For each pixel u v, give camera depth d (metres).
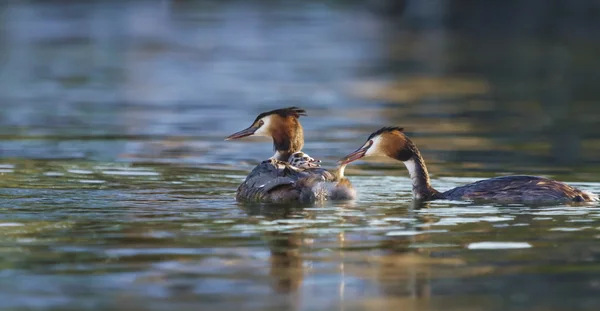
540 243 10.27
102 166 15.70
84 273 9.09
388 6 59.28
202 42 43.94
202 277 8.98
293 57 37.94
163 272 9.13
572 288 8.64
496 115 23.20
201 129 20.73
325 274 9.11
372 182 14.54
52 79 30.86
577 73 31.75
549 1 50.03
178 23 53.81
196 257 9.67
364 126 21.36
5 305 8.14
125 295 8.43
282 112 14.09
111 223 11.16
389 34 47.41
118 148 17.89
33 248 9.99
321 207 12.25
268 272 9.16
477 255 9.79
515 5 51.31
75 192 13.21
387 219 11.49
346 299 8.38
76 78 31.16
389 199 12.92
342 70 33.44
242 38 45.75
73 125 21.14
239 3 67.81
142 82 30.17
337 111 23.95
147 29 50.28
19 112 23.30
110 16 58.25
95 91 27.92
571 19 48.62
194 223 11.19
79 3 66.88
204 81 30.44
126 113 23.36
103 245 10.12
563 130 20.64
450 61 35.69
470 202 12.66
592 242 10.29
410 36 46.16
